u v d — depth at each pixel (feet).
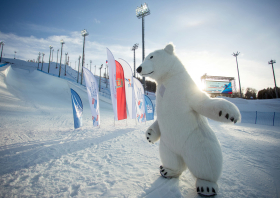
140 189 7.36
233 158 12.17
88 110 62.54
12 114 36.63
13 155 13.39
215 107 5.23
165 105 7.14
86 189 7.66
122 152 14.25
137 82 34.12
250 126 37.88
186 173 9.17
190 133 6.55
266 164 10.82
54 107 58.80
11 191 7.54
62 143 17.78
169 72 7.43
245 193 6.93
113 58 26.45
